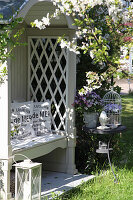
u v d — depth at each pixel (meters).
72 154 5.32
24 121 5.01
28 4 4.00
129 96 11.48
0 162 4.06
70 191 4.56
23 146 4.52
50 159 5.50
